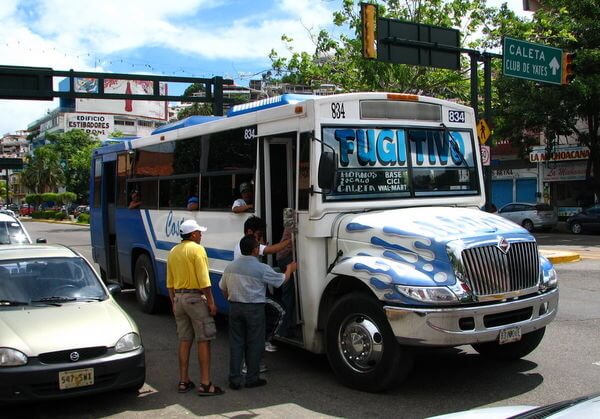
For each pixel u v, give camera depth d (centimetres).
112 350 576
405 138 694
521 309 582
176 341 846
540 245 2133
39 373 538
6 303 633
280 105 739
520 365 678
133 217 1072
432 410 546
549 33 2445
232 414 554
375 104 676
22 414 568
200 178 859
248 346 627
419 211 648
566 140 3241
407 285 548
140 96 2453
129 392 622
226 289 628
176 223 922
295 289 670
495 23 2405
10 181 13050
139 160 1058
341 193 645
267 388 624
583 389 594
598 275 1352
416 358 710
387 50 1539
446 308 540
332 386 622
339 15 2466
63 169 8706
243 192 759
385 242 593
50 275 687
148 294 1036
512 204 3030
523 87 2700
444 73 2327
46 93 2300
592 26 2503
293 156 720
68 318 603
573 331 834
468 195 735
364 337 588
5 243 1258
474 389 600
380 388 581
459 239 562
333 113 649
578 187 3303
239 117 767
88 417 558
